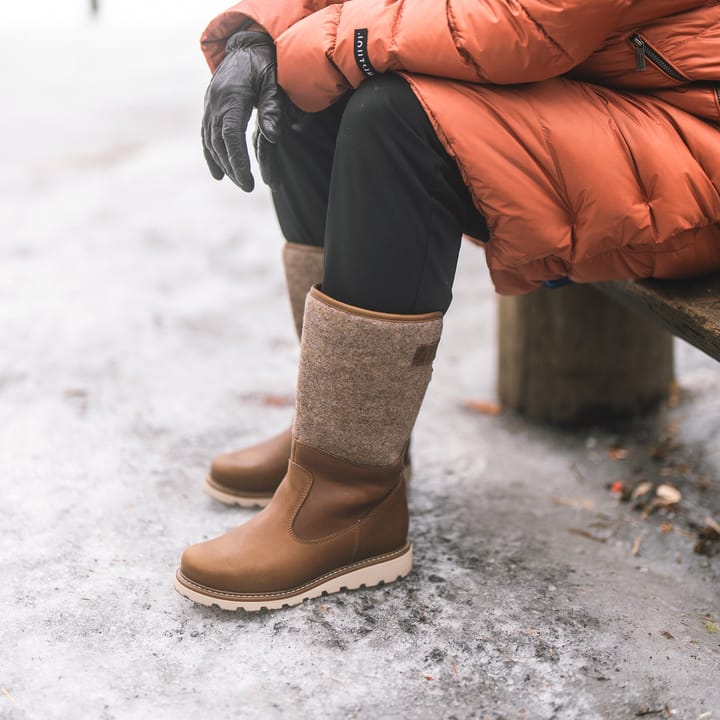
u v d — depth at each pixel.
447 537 1.67
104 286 3.01
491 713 1.22
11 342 2.54
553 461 2.04
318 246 1.62
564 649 1.35
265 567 1.39
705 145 1.30
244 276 3.14
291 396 2.31
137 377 2.37
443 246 1.31
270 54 1.35
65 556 1.55
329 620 1.39
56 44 7.11
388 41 1.23
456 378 2.49
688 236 1.35
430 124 1.23
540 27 1.18
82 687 1.24
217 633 1.36
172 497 1.76
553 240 1.28
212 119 1.34
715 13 1.26
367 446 1.39
